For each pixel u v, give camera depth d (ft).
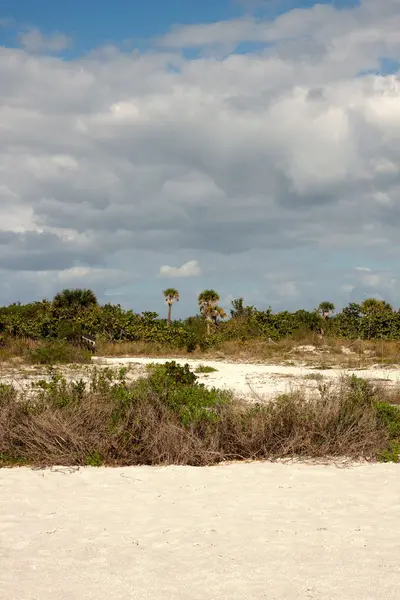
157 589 15.75
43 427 30.89
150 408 33.12
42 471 28.35
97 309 118.52
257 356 94.84
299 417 32.19
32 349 80.38
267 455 30.76
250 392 50.57
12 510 22.58
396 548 18.28
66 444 30.60
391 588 15.52
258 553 17.98
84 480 26.71
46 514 22.08
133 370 68.49
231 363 85.46
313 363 82.48
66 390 37.06
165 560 17.63
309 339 109.40
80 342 99.19
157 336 109.19
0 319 100.37
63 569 17.10
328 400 34.30
